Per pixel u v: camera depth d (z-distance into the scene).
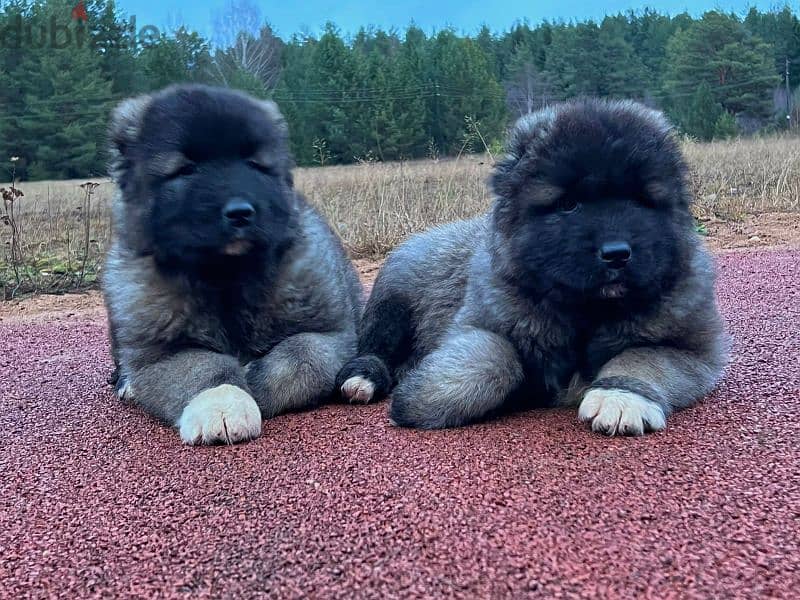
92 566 0.39
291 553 0.39
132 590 0.37
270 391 0.64
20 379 0.84
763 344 0.75
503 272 0.61
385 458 0.51
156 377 0.65
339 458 0.52
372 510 0.43
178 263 0.66
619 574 0.35
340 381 0.68
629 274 0.54
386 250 1.71
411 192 2.11
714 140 4.75
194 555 0.40
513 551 0.37
